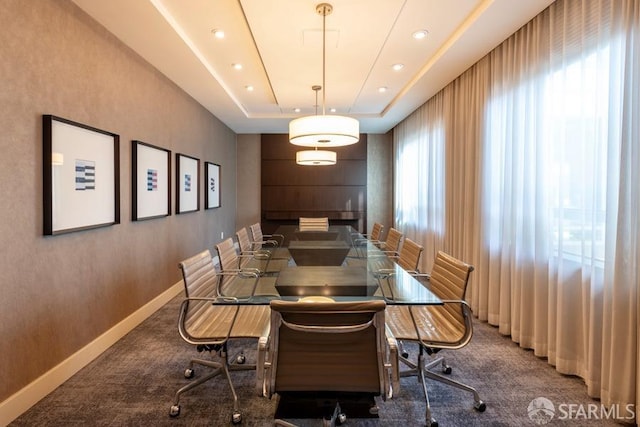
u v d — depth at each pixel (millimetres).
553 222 2541
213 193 5703
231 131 7020
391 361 1463
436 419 1923
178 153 4219
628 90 1919
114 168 2840
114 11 2498
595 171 2150
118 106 2926
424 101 4980
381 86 4461
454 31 3008
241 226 7461
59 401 2068
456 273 2039
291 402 1467
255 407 2027
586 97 2264
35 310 2053
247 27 2959
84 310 2498
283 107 5543
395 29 2941
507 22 2744
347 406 1553
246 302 1894
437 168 4715
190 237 4672
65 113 2291
